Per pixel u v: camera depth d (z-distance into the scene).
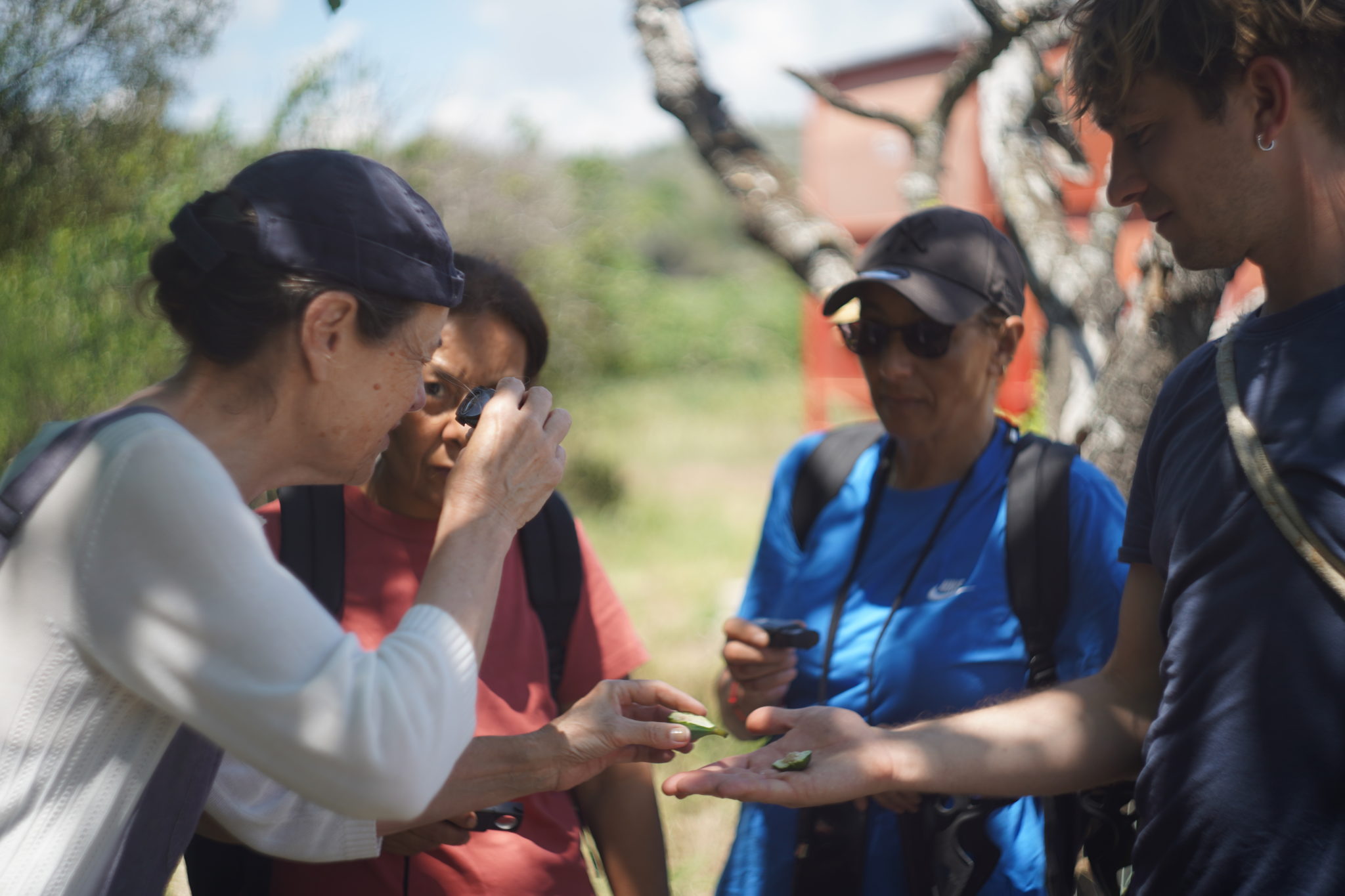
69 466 1.16
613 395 14.51
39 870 1.17
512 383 1.45
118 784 1.21
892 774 1.55
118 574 1.13
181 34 4.90
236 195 1.25
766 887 2.02
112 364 5.54
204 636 1.12
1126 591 1.62
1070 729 1.60
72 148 5.14
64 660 1.16
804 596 2.16
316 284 1.24
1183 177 1.36
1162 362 2.46
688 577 8.20
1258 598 1.28
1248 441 1.30
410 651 1.20
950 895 1.79
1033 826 1.85
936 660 1.92
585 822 1.99
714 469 13.73
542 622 1.90
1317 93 1.30
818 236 3.22
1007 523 1.95
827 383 11.70
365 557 1.83
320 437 1.31
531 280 10.76
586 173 11.75
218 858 1.74
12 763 1.15
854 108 3.52
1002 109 3.25
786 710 1.67
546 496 1.40
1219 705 1.30
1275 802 1.24
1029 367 6.15
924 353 1.99
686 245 45.31
